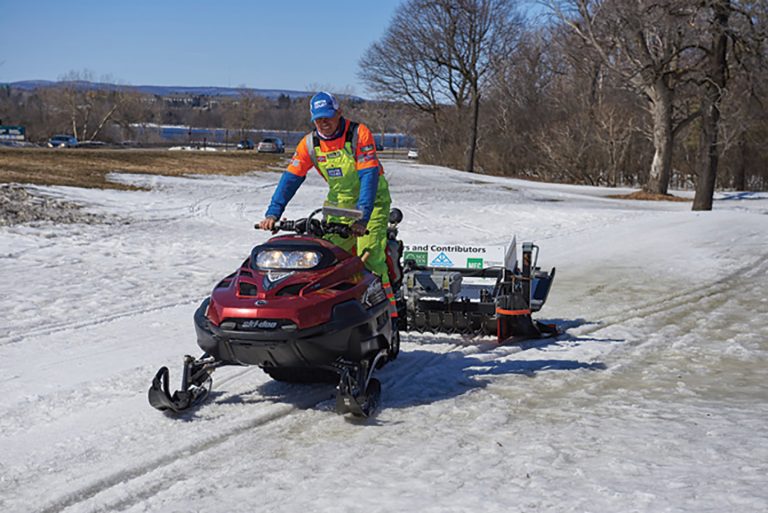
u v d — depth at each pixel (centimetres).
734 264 1427
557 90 6594
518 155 6575
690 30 3247
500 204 3034
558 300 1089
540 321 943
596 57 3719
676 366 717
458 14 6128
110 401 593
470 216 2527
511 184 4650
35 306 969
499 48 6250
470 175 5225
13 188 2111
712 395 611
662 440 475
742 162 5628
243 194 2822
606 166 5891
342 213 571
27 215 1800
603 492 389
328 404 585
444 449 477
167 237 1711
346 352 549
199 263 1384
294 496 408
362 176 610
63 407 578
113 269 1277
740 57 3128
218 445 497
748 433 489
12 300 998
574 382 655
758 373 689
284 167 4397
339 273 566
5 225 1659
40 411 568
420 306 823
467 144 6788
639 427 511
